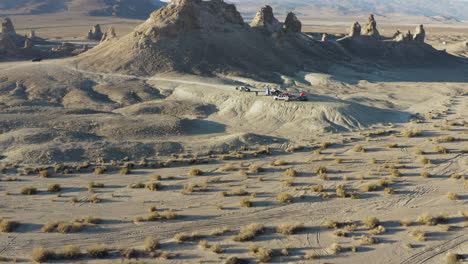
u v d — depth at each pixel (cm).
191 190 2795
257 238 2056
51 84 6825
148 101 6372
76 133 4131
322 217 2341
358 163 3559
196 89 6750
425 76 11456
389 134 4812
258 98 5959
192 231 2139
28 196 2661
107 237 2050
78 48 13100
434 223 2194
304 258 1833
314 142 4422
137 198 2662
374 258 1838
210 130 4938
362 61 12712
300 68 10188
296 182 3027
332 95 7588
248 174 3247
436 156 3753
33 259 1792
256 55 9681
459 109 6575
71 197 2662
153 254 1847
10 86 6625
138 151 3812
